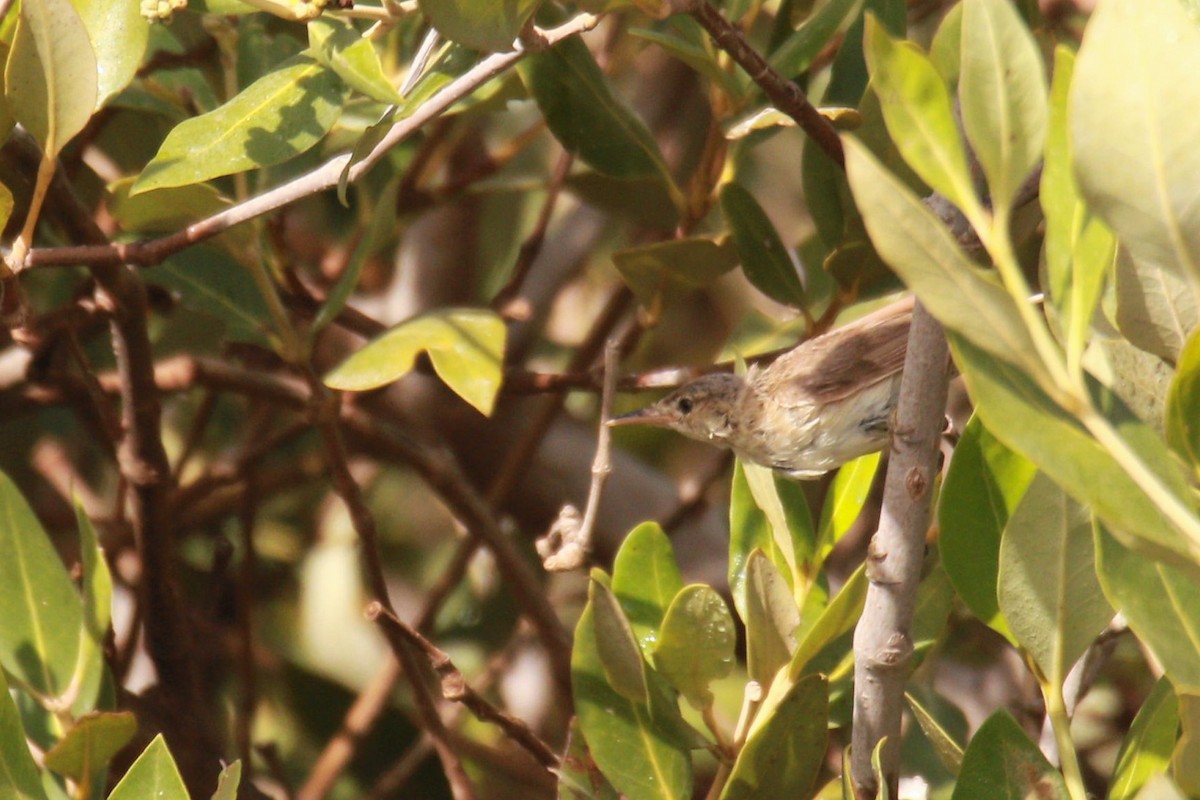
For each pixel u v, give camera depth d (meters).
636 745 6.58
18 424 12.62
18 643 7.19
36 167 7.98
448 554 13.27
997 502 6.07
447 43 7.05
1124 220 3.70
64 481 12.34
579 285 14.41
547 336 14.17
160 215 8.46
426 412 12.87
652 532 7.30
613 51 11.76
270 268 10.10
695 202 9.73
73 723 6.93
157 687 9.52
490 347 8.01
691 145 12.94
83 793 6.59
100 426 10.87
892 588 5.42
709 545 12.77
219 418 13.36
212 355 12.28
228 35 9.33
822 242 9.73
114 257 7.18
